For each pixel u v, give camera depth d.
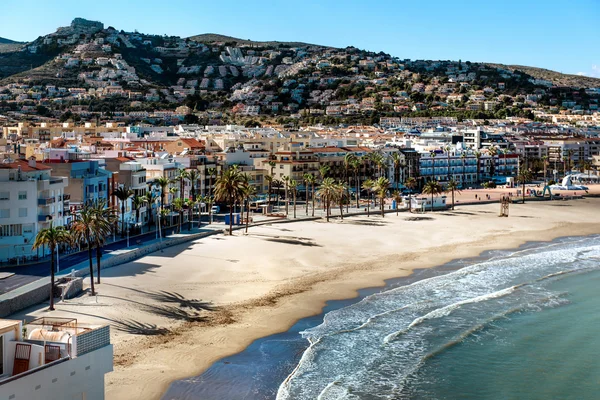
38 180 114.44
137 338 72.94
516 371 67.19
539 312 87.88
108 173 145.25
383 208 188.12
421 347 73.25
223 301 89.56
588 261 124.00
